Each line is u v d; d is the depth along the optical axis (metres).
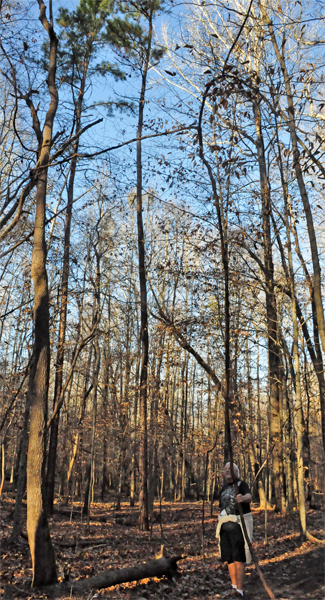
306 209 7.82
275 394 16.08
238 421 13.34
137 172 16.31
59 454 26.62
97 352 16.72
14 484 26.22
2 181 11.20
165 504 25.45
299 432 11.32
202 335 13.11
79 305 15.33
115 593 5.95
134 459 22.11
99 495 33.97
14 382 14.35
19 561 8.03
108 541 11.06
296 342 11.56
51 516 15.66
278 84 7.96
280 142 9.45
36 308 6.90
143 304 15.77
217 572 7.64
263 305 13.09
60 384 16.31
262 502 20.88
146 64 16.38
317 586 6.28
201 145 5.02
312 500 19.50
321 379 9.53
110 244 17.64
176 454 18.28
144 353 15.51
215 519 16.72
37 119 8.16
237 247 12.97
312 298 11.50
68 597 5.58
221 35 13.23
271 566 8.02
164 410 16.91
